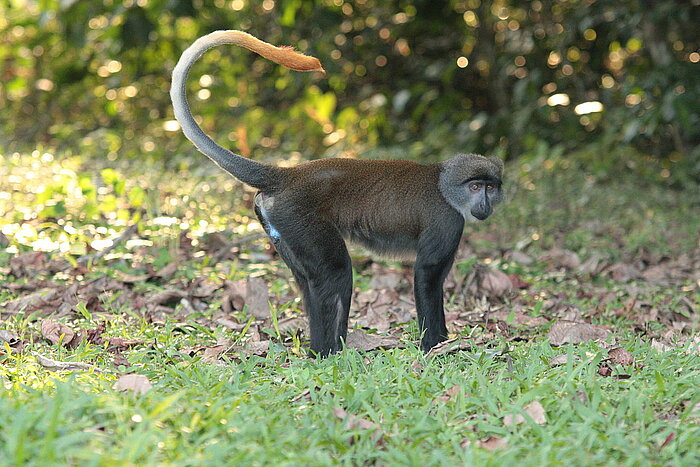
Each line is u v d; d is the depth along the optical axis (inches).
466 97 969.5
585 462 214.7
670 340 344.8
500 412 245.6
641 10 768.3
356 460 220.2
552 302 415.8
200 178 628.1
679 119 734.5
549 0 880.3
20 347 318.7
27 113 1019.9
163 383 265.0
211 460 201.9
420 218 339.9
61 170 540.7
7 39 1033.5
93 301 381.7
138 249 466.6
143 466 195.5
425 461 217.0
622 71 888.9
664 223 597.9
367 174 339.0
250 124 874.8
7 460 191.9
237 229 510.9
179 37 926.4
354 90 987.9
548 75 884.0
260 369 295.0
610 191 684.1
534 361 292.5
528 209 608.1
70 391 233.3
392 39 965.2
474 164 339.6
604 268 488.4
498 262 478.9
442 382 270.5
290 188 327.9
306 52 901.2
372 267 471.2
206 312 382.3
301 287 340.8
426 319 336.5
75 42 859.4
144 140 882.1
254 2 941.8
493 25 924.0
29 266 425.4
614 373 284.0
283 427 231.0
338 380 275.3
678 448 224.8
